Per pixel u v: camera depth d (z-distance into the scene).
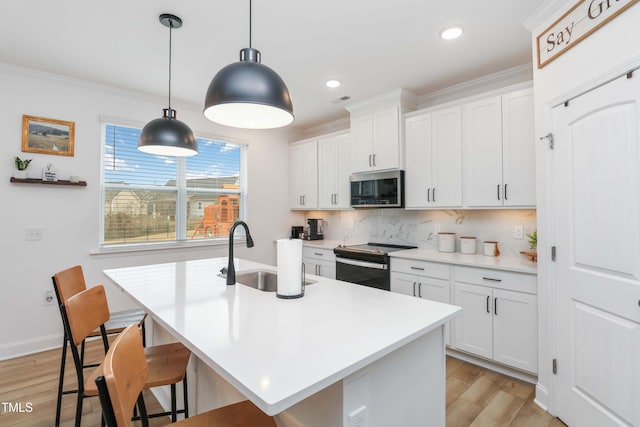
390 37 2.38
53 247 2.97
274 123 1.66
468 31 2.31
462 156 2.89
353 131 3.77
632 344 1.47
